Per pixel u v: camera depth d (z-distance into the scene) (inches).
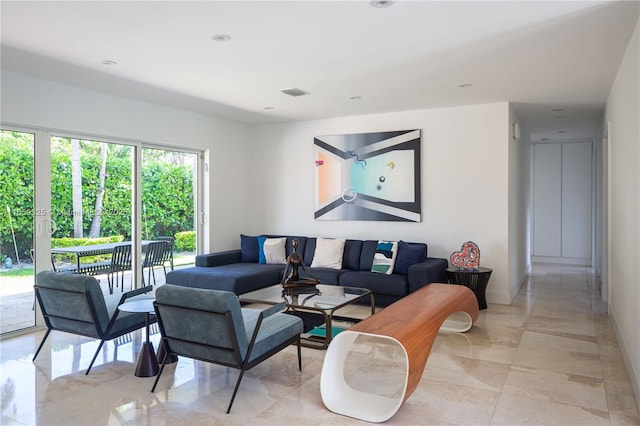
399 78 177.3
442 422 106.0
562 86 189.6
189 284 220.7
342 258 241.4
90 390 124.0
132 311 134.3
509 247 224.7
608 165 201.2
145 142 223.1
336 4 111.3
